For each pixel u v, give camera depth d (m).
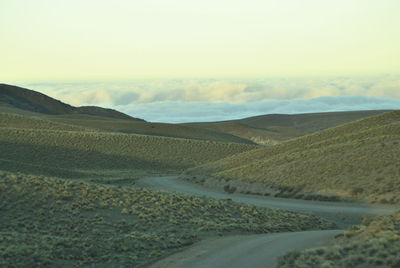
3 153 104.75
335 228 35.44
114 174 96.81
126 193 38.19
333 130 91.94
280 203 50.12
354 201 45.81
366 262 14.40
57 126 165.38
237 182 67.06
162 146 133.12
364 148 59.78
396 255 14.19
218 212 35.78
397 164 49.41
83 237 25.30
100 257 21.27
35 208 30.84
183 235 26.34
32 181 36.81
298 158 67.75
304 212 42.91
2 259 19.14
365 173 50.91
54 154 111.69
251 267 17.58
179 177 90.25
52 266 19.50
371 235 17.80
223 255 20.70
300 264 15.77
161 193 41.06
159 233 26.97
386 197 43.28
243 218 34.25
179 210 33.97
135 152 124.75
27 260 19.44
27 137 118.50
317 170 57.66
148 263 20.67
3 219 28.03
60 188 36.06
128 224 28.95
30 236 24.11
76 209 31.47
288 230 31.92
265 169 68.38
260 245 22.55
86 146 121.44
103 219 29.81
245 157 92.31
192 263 19.66
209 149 136.12
